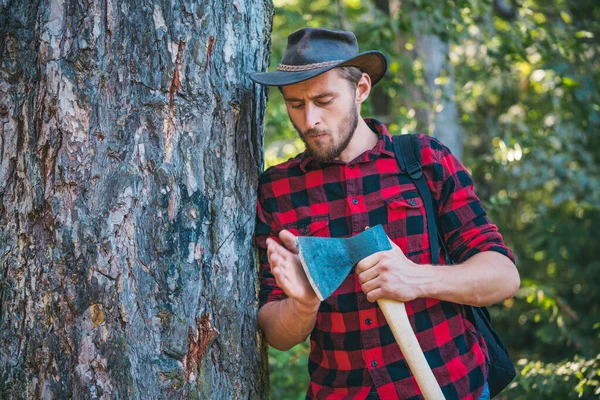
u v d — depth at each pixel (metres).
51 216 1.77
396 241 1.98
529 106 6.02
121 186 1.77
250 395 2.00
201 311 1.86
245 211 2.01
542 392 3.58
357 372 1.99
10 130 1.83
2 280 1.83
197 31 1.85
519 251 6.56
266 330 2.03
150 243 1.79
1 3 1.81
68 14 1.77
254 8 2.04
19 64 1.81
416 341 1.81
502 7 5.15
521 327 6.28
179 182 1.82
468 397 1.95
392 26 4.16
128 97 1.79
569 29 4.80
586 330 5.12
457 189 2.03
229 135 1.95
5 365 1.81
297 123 1.94
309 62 1.86
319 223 2.02
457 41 4.38
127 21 1.78
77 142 1.76
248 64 2.01
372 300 1.82
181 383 1.81
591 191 5.54
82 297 1.75
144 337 1.78
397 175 2.02
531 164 5.27
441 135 5.16
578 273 6.02
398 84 4.29
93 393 1.75
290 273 1.78
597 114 4.72
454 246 2.04
